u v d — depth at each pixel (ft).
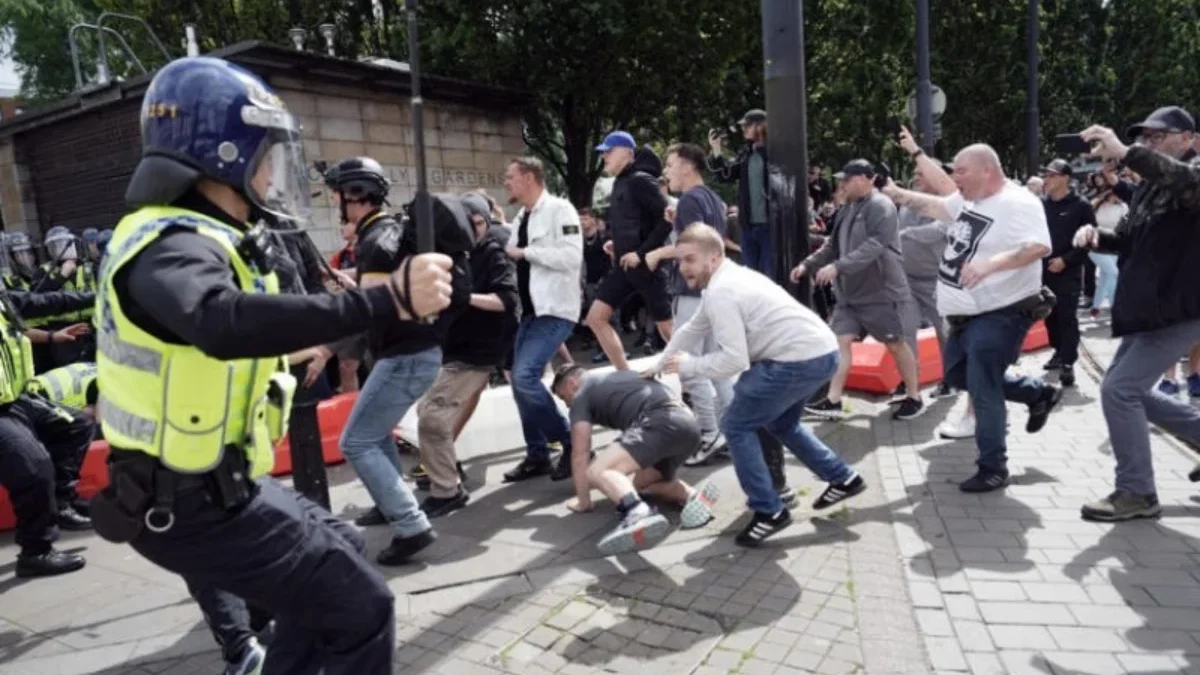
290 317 5.26
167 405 5.90
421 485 17.25
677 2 41.06
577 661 9.91
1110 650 9.45
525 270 16.90
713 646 10.05
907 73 66.54
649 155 19.20
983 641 9.77
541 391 16.74
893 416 20.16
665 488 14.74
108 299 5.97
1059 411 19.92
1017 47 73.67
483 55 40.22
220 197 6.41
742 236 22.57
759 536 12.87
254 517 6.49
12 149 35.14
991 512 13.71
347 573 6.84
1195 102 102.01
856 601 10.93
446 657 10.14
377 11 47.21
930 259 22.85
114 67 54.75
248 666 9.45
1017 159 87.66
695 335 14.08
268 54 29.14
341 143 32.55
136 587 13.06
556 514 15.01
